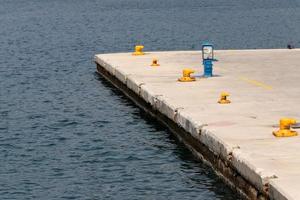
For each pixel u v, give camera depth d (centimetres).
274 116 3191
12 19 12769
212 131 2920
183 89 3944
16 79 5578
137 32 9981
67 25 11319
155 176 2916
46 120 4031
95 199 2677
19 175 2978
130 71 4666
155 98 3772
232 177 2669
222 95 3538
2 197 2717
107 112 4169
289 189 2198
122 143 3444
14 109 4378
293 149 2622
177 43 8731
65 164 3120
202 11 14100
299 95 3694
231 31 10206
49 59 6906
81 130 3759
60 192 2761
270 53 5509
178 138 3444
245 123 3058
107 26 10988
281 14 13312
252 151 2608
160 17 12719
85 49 8000
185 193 2706
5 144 3488
